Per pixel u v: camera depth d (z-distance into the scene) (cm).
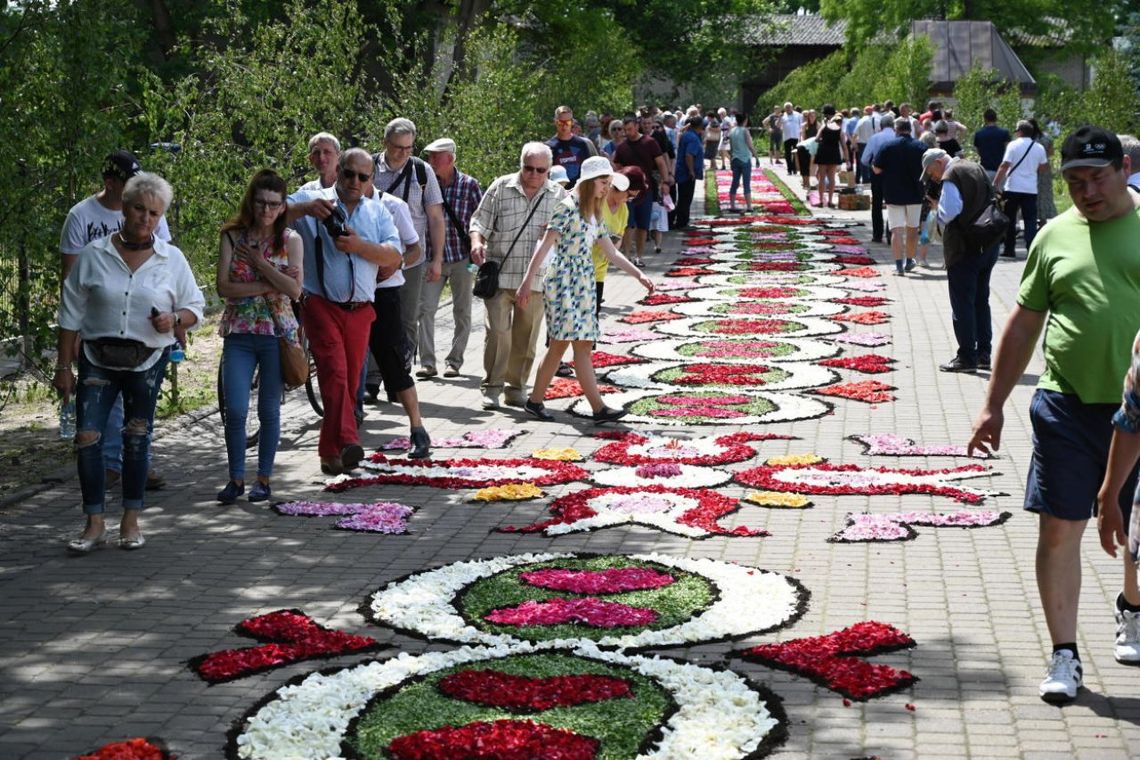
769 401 1362
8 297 1183
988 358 1509
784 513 965
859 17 7694
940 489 1005
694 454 1141
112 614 770
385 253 1074
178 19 3306
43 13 1150
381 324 1129
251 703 644
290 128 1697
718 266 2486
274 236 997
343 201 1089
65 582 828
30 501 1022
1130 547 574
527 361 1340
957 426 1239
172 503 1011
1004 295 2012
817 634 724
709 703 630
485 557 873
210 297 1563
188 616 765
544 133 3356
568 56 4147
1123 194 635
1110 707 624
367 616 761
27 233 1143
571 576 820
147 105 1429
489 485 1049
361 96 2122
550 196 1322
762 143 6988
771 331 1795
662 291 2192
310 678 665
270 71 1672
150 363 899
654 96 7188
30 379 1460
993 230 1445
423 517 970
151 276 895
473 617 758
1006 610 755
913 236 2333
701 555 869
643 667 675
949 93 5309
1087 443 633
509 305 1337
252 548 897
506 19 4484
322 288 1070
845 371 1513
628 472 1088
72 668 689
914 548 874
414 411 1140
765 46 8488
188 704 642
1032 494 644
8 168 1138
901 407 1326
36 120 1157
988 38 5472
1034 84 5447
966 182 1451
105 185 993
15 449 1208
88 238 978
